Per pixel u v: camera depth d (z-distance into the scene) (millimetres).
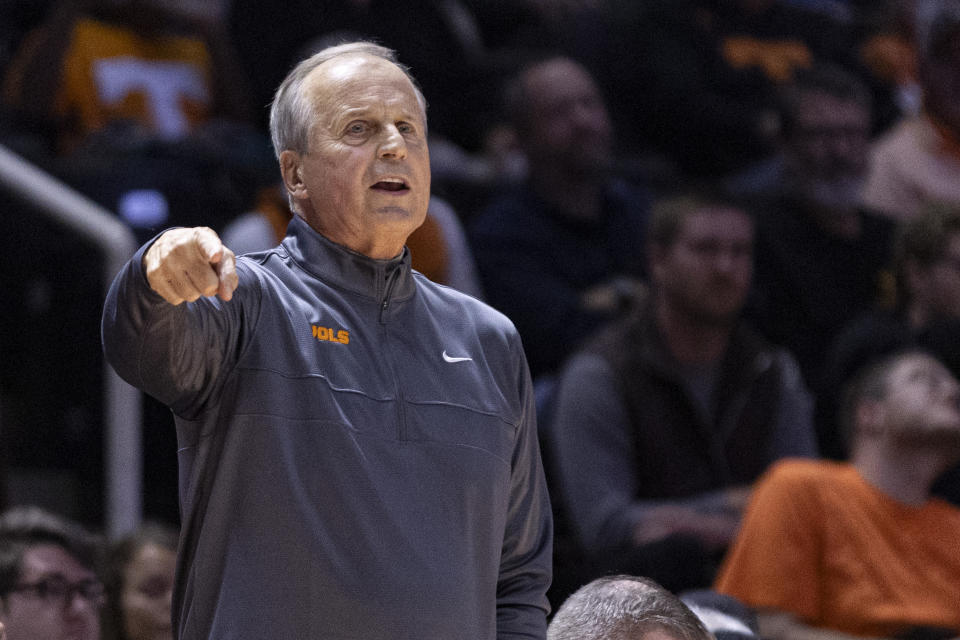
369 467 5684
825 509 11781
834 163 16984
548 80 16328
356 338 5949
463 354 6223
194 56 17922
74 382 13703
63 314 13836
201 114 17828
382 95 6105
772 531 11633
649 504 13086
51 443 13719
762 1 22156
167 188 14891
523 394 6414
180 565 5844
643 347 13570
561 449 13234
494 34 22312
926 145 18859
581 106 16281
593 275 16219
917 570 11656
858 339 14711
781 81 21359
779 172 18578
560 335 15461
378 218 5965
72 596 9789
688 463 13328
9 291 14031
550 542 6621
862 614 11445
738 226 13750
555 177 16297
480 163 19156
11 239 13961
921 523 11859
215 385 5676
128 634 10297
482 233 16203
